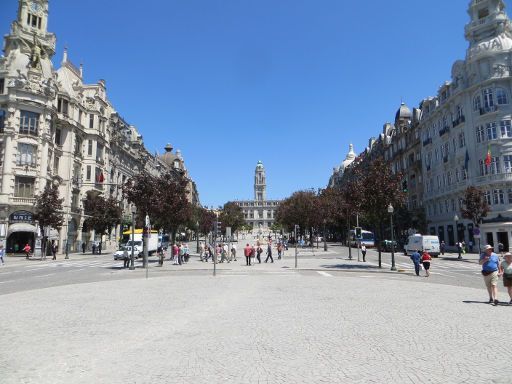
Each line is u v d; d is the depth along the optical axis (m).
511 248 42.84
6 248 46.25
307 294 15.02
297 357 6.93
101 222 53.44
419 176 65.81
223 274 24.97
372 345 7.69
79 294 15.18
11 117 47.53
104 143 64.69
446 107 54.72
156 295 14.83
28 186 48.25
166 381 5.80
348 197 30.95
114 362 6.70
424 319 10.12
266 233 185.25
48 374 6.12
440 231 57.19
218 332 8.78
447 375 6.00
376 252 54.53
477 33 51.00
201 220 76.00
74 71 64.00
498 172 45.53
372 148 97.06
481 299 13.68
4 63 50.72
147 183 34.41
